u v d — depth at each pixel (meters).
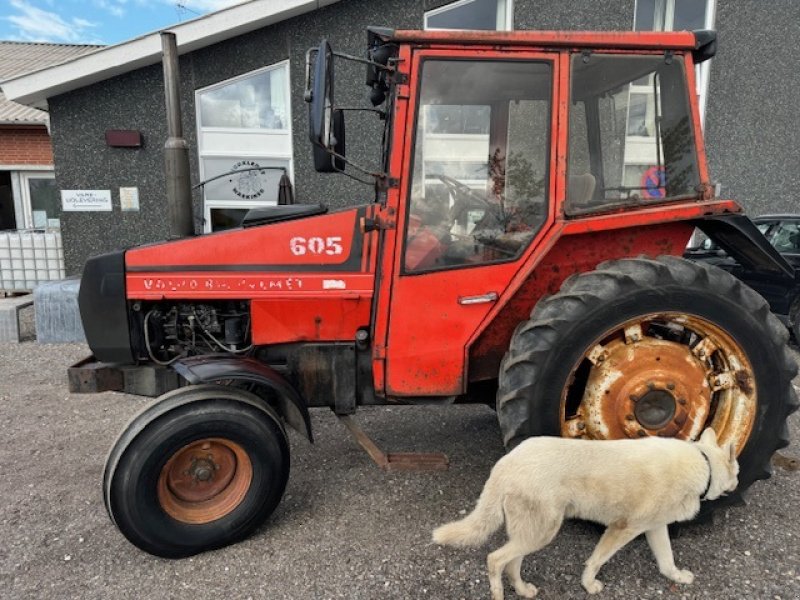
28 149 12.38
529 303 2.79
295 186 7.75
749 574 2.36
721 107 7.99
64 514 2.89
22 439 3.85
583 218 2.62
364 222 2.64
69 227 7.55
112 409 4.41
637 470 2.15
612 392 2.59
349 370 2.86
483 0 7.50
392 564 2.45
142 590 2.31
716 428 2.67
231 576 2.39
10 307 6.28
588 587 2.25
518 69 2.57
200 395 2.51
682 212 2.58
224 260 2.79
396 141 2.58
